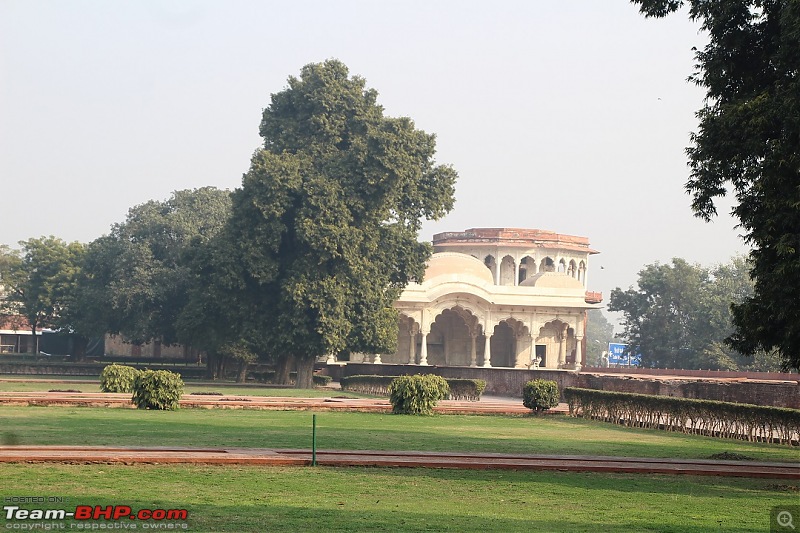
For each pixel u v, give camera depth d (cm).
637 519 1309
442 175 5653
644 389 3622
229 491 1415
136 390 3162
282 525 1167
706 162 1895
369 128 5422
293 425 2634
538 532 1183
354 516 1245
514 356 8106
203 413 3038
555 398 3481
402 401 3272
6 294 8988
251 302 5291
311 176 5184
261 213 5134
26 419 2539
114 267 6775
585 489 1594
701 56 1947
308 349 5134
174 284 6488
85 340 7500
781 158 1658
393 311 5619
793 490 1677
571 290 7800
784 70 1731
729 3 1842
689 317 8769
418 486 1552
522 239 9362
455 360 8169
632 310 9269
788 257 1630
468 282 7438
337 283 5156
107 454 1719
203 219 7231
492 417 3312
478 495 1481
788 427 2517
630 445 2408
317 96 5416
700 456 2169
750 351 1839
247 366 6350
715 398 3241
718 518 1342
